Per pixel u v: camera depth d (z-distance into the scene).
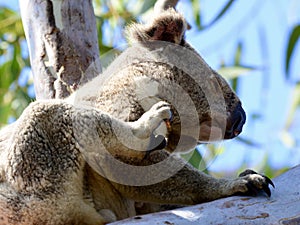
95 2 19.19
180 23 12.55
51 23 13.94
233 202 10.44
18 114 19.30
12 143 11.01
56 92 13.66
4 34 20.12
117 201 11.84
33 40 14.09
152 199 11.62
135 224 10.00
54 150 11.06
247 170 11.24
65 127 11.16
